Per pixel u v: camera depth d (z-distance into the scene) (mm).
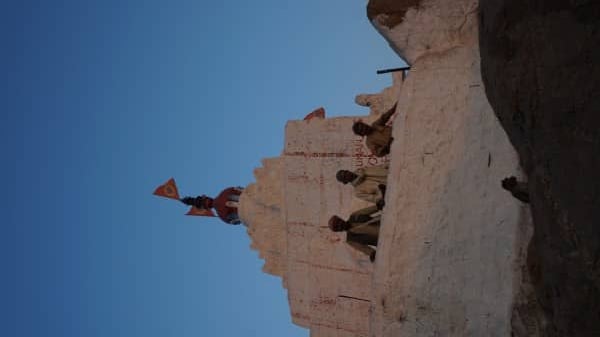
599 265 6133
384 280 10742
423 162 10891
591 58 6059
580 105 6141
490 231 10086
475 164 10430
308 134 15867
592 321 6484
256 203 18031
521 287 9523
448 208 10508
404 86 11438
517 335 9414
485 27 7637
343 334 15172
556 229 6660
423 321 10352
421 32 11508
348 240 12438
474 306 10031
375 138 12391
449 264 10328
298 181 15977
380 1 11688
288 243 16172
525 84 6809
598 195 5961
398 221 10844
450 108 10883
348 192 15266
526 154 7301
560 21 6340
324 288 15547
